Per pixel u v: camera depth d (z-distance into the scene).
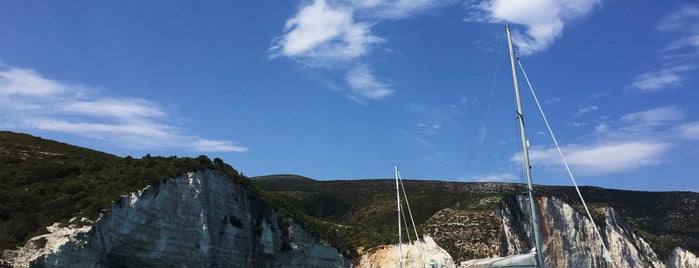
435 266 71.69
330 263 71.19
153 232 45.16
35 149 54.25
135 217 43.56
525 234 87.38
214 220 53.81
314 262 69.06
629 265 92.62
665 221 117.25
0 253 34.56
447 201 104.94
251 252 59.84
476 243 78.19
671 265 100.19
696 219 117.06
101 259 39.25
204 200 52.25
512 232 83.38
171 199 47.88
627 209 117.06
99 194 42.97
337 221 104.06
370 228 84.62
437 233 81.50
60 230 37.78
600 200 118.75
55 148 56.31
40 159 50.03
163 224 46.28
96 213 40.16
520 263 24.52
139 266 44.41
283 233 66.44
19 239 36.69
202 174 53.69
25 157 50.19
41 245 36.25
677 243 106.62
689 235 112.88
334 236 76.00
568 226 91.50
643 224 114.44
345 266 73.06
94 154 58.12
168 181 48.16
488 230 80.56
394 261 73.56
